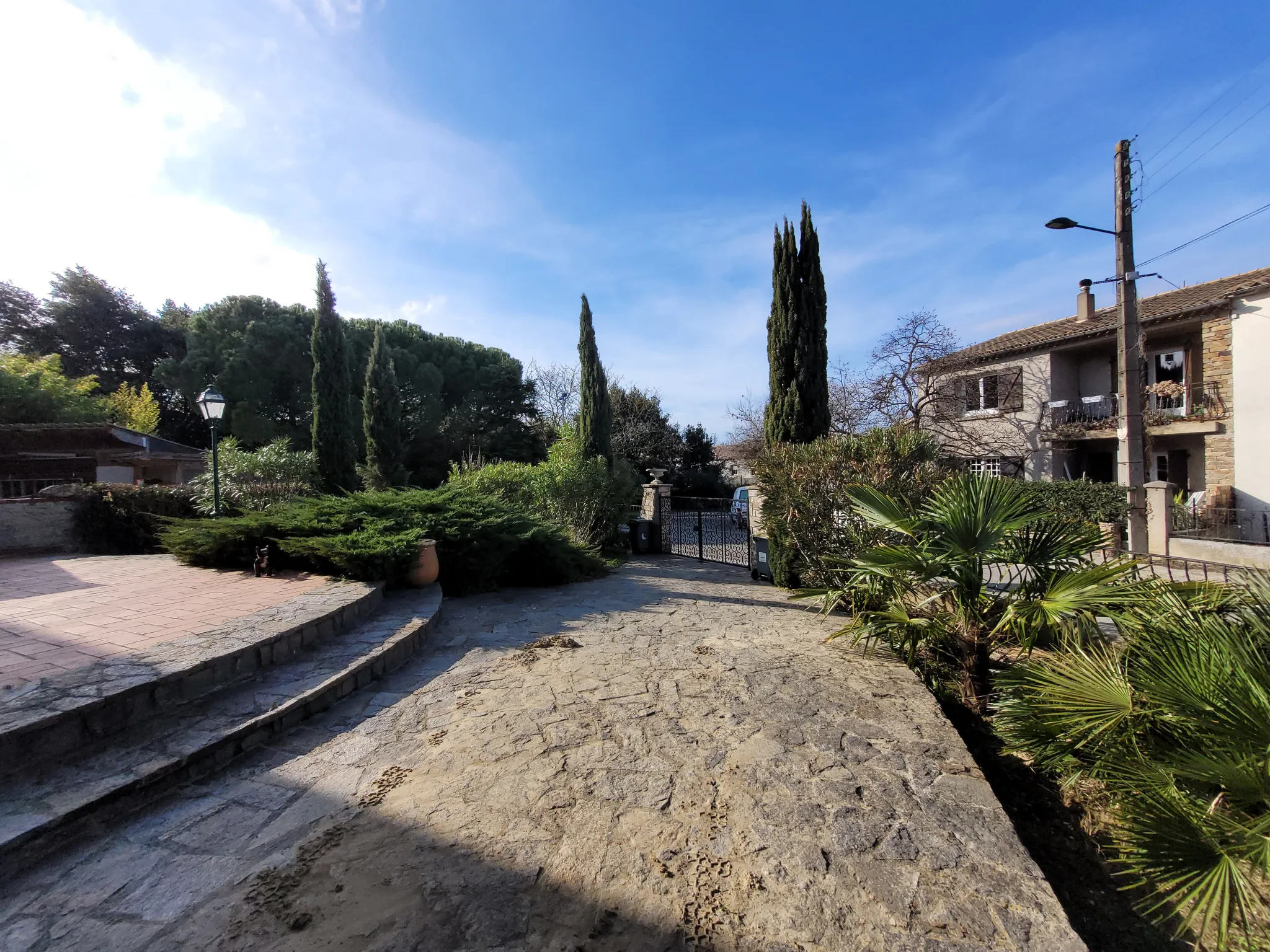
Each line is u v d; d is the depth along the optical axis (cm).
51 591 543
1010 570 417
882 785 269
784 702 369
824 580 648
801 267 884
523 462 2823
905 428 686
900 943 177
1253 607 279
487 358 3062
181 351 2714
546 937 179
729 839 229
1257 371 1279
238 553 678
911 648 431
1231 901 190
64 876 206
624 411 2883
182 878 205
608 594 762
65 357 2483
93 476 1347
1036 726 321
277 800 258
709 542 1253
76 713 265
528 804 254
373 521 696
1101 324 1625
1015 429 1758
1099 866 283
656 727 333
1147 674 275
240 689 353
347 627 487
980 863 215
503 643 513
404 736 324
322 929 180
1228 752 229
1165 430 1427
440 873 208
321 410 1576
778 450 744
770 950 174
